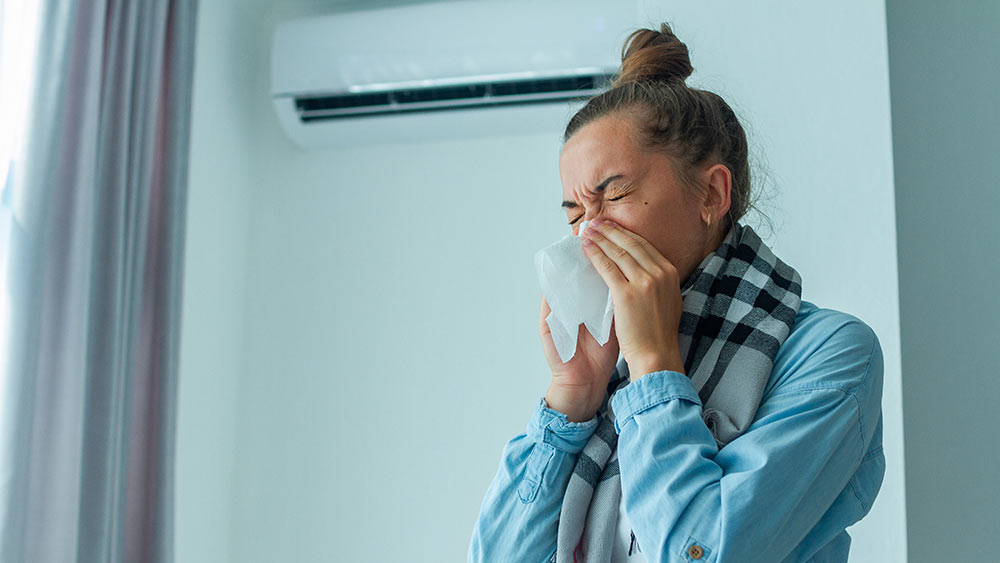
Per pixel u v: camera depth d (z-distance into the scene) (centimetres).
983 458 161
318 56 242
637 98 94
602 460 95
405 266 250
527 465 97
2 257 167
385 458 242
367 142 253
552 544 94
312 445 247
